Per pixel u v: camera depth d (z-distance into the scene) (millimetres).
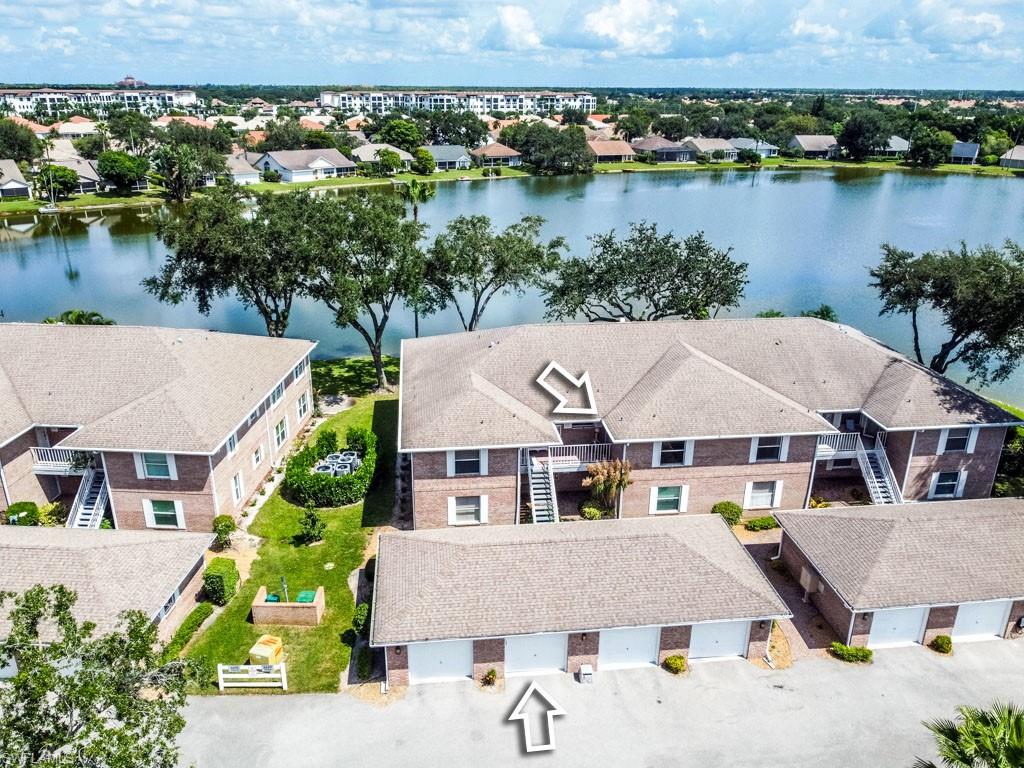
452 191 153875
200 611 28578
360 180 163625
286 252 48344
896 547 28297
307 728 23781
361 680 25891
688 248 55000
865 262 92625
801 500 36688
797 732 23812
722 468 35500
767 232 110188
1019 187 159875
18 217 125688
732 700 25141
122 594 26094
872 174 185625
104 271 91625
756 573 27875
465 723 24094
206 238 47188
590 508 35438
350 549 33344
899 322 68938
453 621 25125
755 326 41438
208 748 22953
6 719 15344
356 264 48719
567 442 37969
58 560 26750
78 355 37188
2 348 37562
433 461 33188
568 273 55250
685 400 35438
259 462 38688
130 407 33719
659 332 40562
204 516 33688
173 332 40000
